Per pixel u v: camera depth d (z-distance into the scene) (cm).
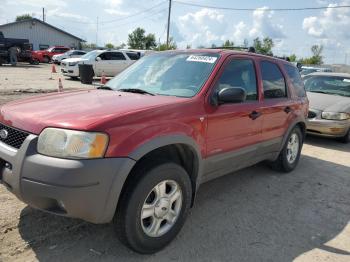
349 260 340
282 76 534
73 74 2003
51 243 327
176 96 372
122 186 284
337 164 671
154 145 303
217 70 397
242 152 438
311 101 856
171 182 330
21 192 280
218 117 380
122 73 466
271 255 338
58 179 265
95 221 285
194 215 409
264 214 425
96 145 272
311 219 422
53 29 5369
